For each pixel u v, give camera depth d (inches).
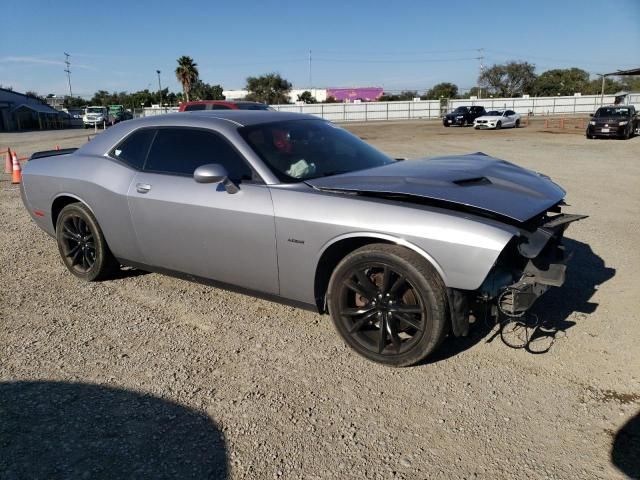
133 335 145.1
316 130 163.5
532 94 3225.9
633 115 900.6
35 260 213.2
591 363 125.3
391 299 121.6
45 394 116.9
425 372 123.4
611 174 434.0
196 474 92.5
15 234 257.4
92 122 1963.6
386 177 130.0
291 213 129.1
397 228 116.5
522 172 145.3
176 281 185.5
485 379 119.7
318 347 136.6
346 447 98.7
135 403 113.3
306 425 105.3
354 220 121.3
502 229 109.6
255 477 91.7
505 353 131.1
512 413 107.4
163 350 136.4
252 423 106.2
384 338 124.0
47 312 161.2
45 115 2142.0
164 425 105.9
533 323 145.9
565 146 738.8
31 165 194.4
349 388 117.6
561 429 102.1
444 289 115.5
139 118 173.3
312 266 129.5
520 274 121.8
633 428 101.9
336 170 146.7
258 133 148.1
